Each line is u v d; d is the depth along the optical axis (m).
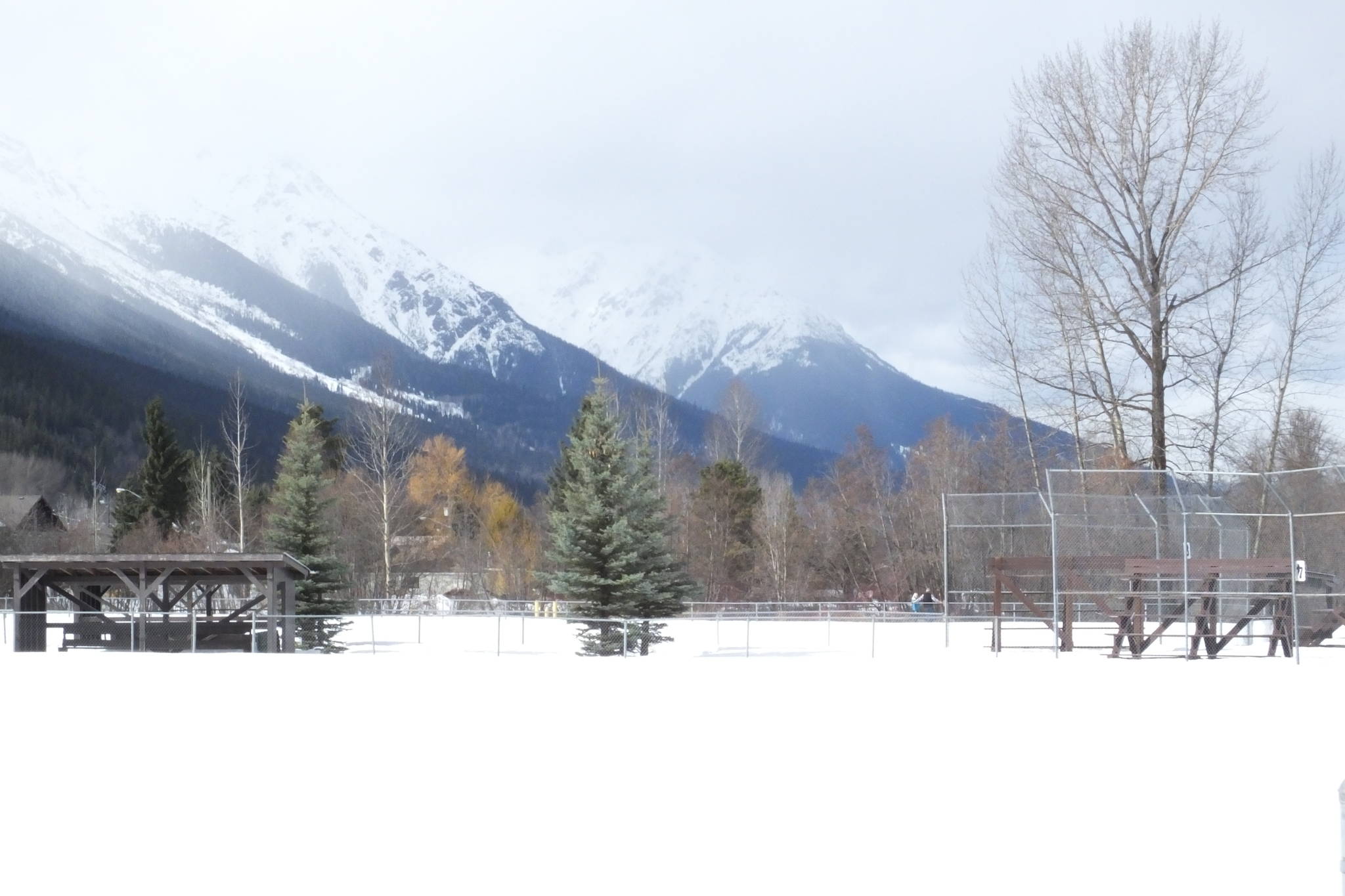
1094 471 28.95
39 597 37.56
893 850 10.20
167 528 81.25
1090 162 43.28
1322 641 32.03
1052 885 9.18
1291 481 32.59
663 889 9.18
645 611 39.56
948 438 82.12
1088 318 43.19
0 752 15.24
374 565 73.94
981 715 18.36
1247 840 10.45
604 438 41.69
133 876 9.55
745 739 16.08
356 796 12.38
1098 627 30.52
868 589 84.44
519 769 13.90
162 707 19.95
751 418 104.12
